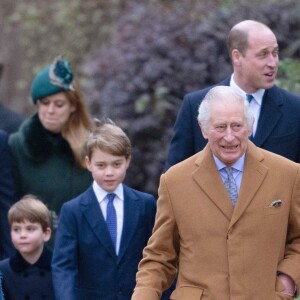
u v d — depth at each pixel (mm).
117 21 47719
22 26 56562
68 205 21641
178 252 19516
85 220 21484
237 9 36406
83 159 24656
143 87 35250
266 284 18516
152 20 38062
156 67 35125
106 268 21375
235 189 18812
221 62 35156
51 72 24828
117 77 36344
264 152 19016
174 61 35312
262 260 18516
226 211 18609
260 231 18547
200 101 22078
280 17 35562
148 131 34969
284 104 21891
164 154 34625
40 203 22438
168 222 19031
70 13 52938
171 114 34906
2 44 59031
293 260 18812
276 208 18609
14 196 24656
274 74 21625
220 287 18484
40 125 24859
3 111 28594
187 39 35625
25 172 24766
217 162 18875
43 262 22406
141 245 21672
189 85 35031
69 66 24984
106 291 21344
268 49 21484
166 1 44281
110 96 35906
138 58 35844
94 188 21734
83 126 25141
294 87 29766
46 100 24750
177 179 18984
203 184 18781
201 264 18672
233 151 18359
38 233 22266
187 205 18828
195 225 18719
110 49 39344
